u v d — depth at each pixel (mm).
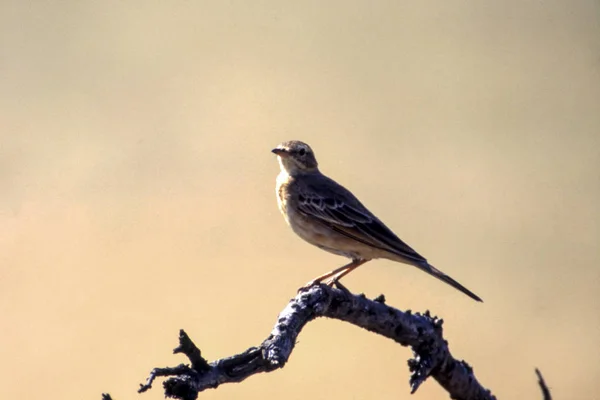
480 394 6980
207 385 5102
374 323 6523
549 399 5574
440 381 6859
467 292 8367
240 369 5320
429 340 6613
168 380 4922
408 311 6680
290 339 5859
